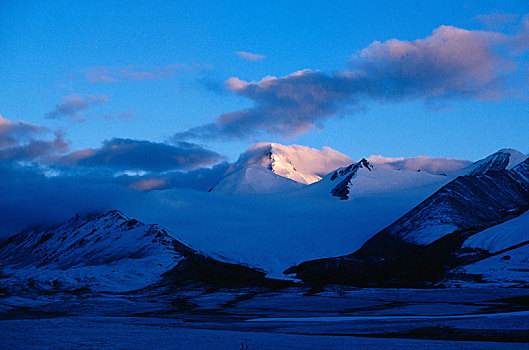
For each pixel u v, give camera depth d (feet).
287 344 301.84
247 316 523.29
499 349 284.82
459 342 310.04
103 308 611.47
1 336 319.68
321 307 588.50
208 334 345.10
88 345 288.30
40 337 316.60
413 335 349.41
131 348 280.92
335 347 291.38
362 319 459.32
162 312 574.15
